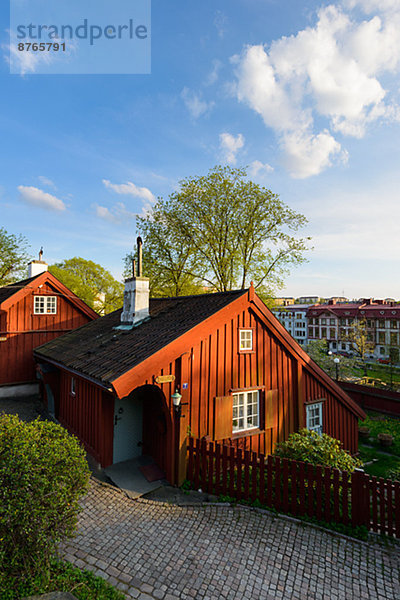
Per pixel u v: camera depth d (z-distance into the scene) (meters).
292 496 6.83
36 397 16.64
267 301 25.72
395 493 6.29
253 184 24.44
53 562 4.77
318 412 11.41
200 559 5.31
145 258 25.80
